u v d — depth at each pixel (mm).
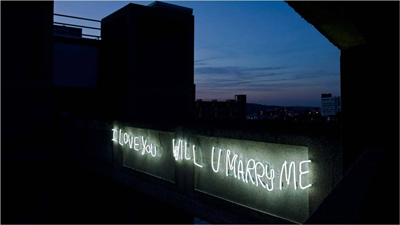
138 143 11148
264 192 6500
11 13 11086
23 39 11336
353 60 4695
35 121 11406
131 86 16469
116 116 17469
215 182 7770
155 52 17578
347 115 4781
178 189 8969
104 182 15859
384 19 3287
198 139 8336
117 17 17750
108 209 15500
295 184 5848
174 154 9102
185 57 18906
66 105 18016
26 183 11062
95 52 19141
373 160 3113
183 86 18625
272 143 6320
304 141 5684
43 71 11695
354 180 2428
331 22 3443
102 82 19031
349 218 1701
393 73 4184
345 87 4793
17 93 11070
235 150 7211
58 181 16547
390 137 4254
